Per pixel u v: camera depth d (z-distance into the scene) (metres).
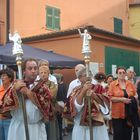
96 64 16.55
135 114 7.91
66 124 12.41
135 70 19.44
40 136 5.13
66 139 11.81
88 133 5.55
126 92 7.91
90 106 5.40
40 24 19.44
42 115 5.02
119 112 7.85
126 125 7.94
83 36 5.66
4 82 6.91
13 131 5.08
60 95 9.92
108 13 24.09
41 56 12.59
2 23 17.94
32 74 5.07
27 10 18.83
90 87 5.39
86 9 22.45
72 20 21.45
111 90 7.95
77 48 15.95
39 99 4.97
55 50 16.47
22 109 4.93
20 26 18.44
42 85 5.04
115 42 17.95
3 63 10.45
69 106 5.73
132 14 28.75
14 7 18.20
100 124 5.53
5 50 11.27
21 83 4.89
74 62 13.06
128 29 26.16
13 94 4.96
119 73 8.04
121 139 7.96
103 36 16.97
